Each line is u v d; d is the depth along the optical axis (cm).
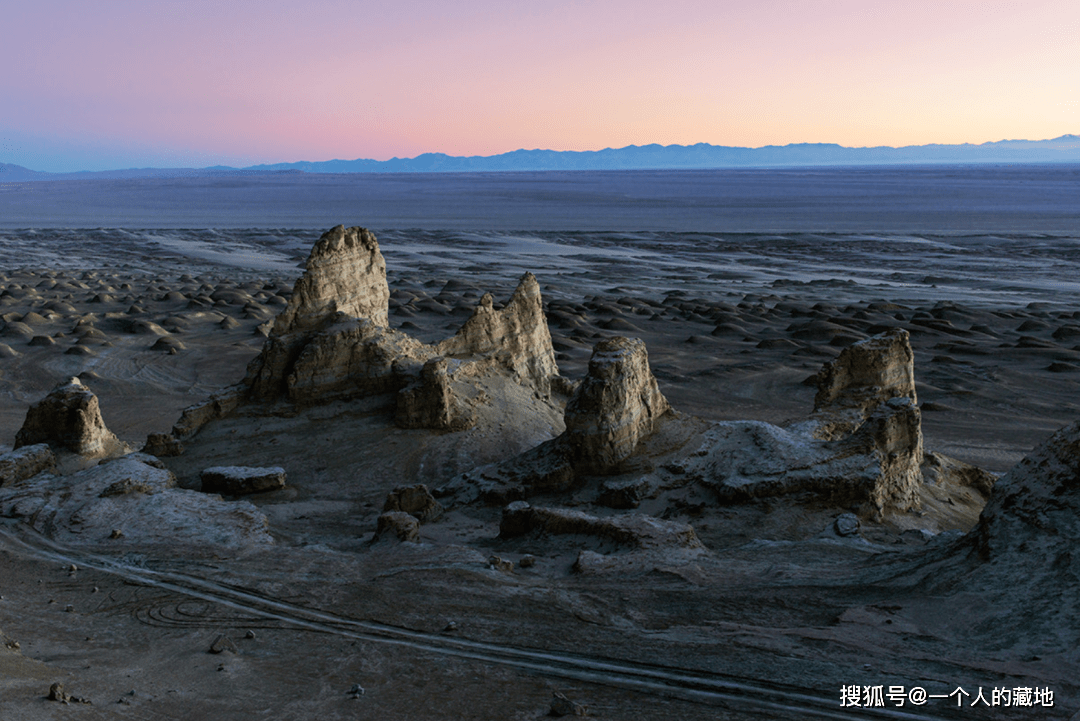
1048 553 1548
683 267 15438
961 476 3416
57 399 3331
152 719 1139
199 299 9994
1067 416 5475
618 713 1223
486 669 1400
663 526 2248
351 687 1318
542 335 4659
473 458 3503
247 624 1623
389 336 3991
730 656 1417
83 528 2336
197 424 3744
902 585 1705
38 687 1148
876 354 3309
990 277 13538
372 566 2034
